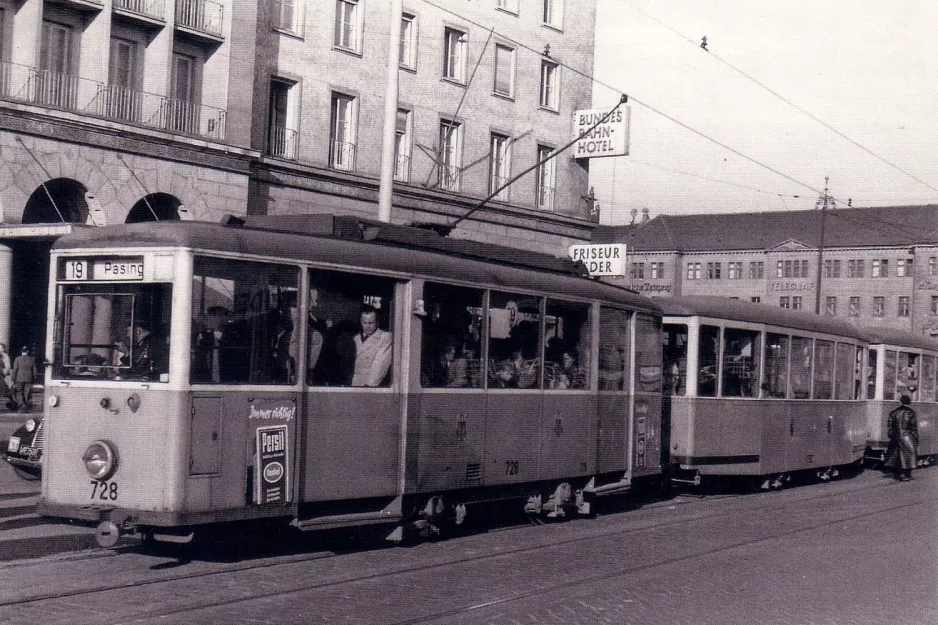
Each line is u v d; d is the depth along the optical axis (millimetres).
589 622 8531
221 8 28062
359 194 32719
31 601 8305
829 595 10156
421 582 9789
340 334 10930
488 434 12828
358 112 32781
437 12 35469
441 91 35781
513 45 38531
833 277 98562
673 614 8984
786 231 103312
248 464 9969
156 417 9531
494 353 12984
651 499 18453
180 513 9438
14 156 23391
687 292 107500
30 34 24562
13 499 14281
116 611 8023
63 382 10008
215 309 9797
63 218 25625
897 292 94875
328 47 31734
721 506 17609
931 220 95125
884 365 27125
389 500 11648
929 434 29453
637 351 16172
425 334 11914
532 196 39812
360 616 8234
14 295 24922
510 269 13422
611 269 38969
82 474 9836
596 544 12695
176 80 27750
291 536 12133
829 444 22656
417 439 11750
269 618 8000
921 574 11508
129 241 9836
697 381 18531
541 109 39875
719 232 107562
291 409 10391
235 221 11133
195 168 27016
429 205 35281
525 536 13133
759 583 10625
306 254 10562
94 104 25453
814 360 22016
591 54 42125
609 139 39875
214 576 9531
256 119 29562
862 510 17531
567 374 14383
